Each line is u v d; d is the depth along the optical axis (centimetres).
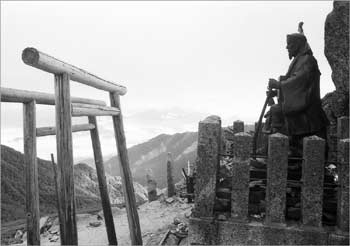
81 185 6262
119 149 1155
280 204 684
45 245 1535
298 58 791
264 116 883
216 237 704
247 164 702
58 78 723
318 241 655
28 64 626
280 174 686
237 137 708
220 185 800
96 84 955
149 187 2047
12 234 1961
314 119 765
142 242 1211
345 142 659
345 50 852
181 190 1919
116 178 6856
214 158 721
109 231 1191
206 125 727
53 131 852
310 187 676
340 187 671
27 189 718
